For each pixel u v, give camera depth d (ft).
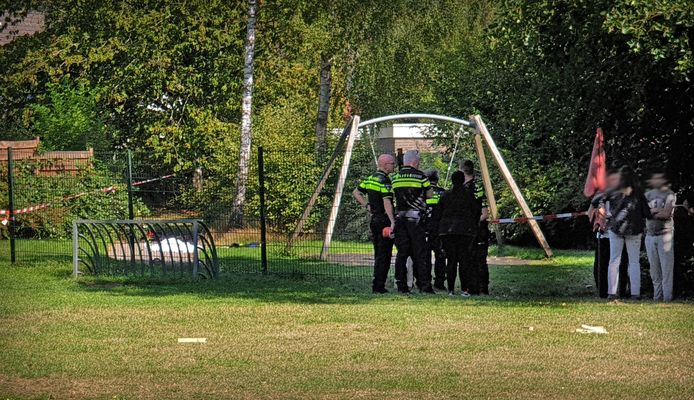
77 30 241.76
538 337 83.25
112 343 82.74
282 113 217.36
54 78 239.09
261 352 78.33
